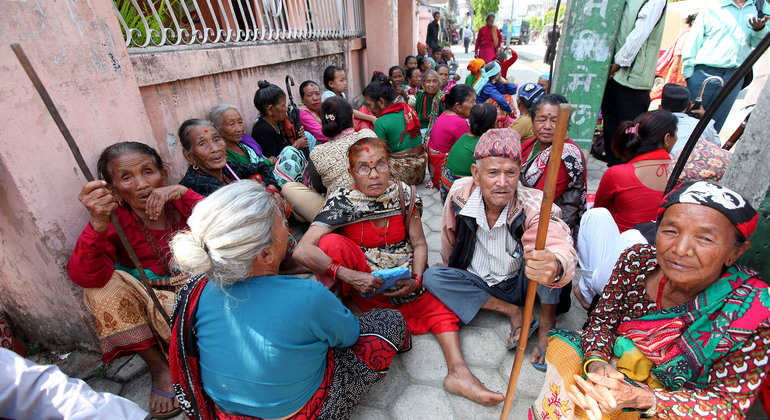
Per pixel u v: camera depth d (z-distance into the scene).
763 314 0.94
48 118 1.68
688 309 1.05
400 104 4.04
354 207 2.10
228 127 2.87
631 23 4.01
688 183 1.01
